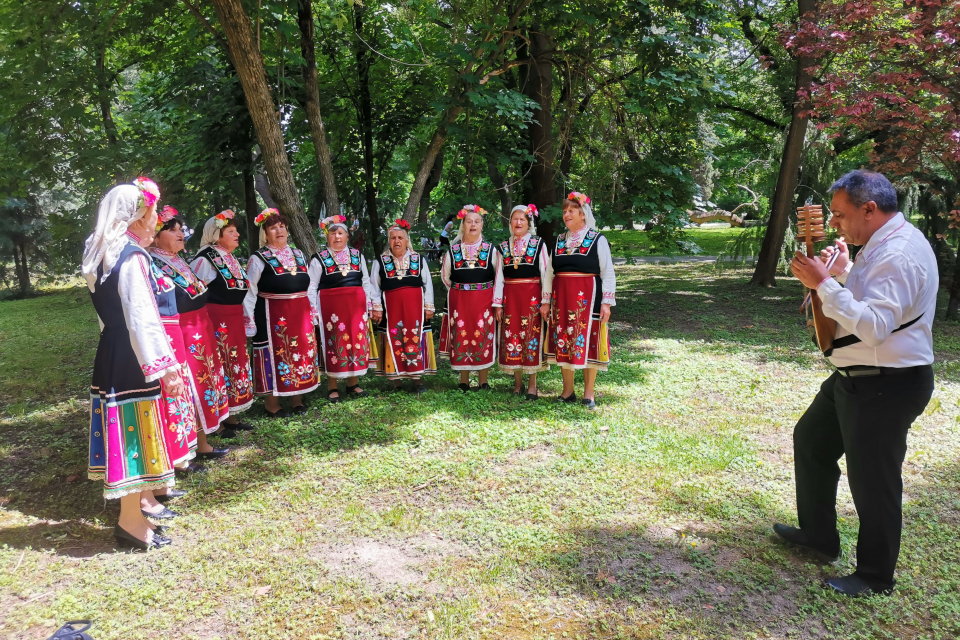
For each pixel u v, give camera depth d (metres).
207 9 6.87
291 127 8.45
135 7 7.09
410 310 5.58
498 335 5.59
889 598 2.57
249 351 5.18
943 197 9.27
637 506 3.44
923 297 2.37
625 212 8.27
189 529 3.29
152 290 2.96
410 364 5.63
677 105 8.24
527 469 3.94
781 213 11.66
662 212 8.50
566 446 4.27
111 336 2.96
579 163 9.52
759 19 12.21
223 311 4.49
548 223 8.77
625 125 8.73
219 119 6.99
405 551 3.02
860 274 2.46
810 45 7.21
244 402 4.68
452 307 5.59
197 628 2.48
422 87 9.29
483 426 4.73
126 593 2.70
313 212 10.14
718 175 16.59
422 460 4.10
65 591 2.72
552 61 8.73
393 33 8.77
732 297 10.98
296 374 5.05
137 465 3.03
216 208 9.02
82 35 6.60
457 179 8.81
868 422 2.46
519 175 8.80
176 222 3.98
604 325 5.10
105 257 2.85
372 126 9.60
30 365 7.29
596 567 2.85
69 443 4.65
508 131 8.84
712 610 2.54
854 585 2.62
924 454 4.07
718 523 3.24
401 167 12.83
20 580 2.80
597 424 4.72
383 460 4.12
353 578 2.78
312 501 3.56
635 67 8.62
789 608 2.55
